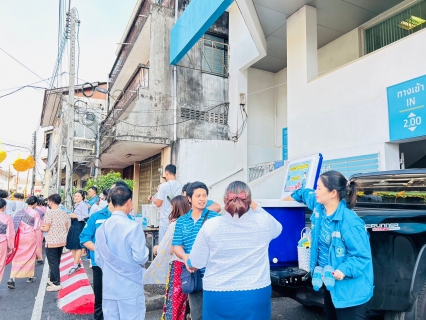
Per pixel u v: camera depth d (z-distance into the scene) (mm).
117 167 19359
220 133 12711
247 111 12852
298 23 9117
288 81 9539
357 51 9727
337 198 2367
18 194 8453
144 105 11609
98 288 3693
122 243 2662
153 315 4301
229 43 13156
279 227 2277
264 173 11609
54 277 5559
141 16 13602
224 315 2006
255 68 13219
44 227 5504
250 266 2062
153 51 12055
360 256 2162
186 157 11602
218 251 2049
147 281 3326
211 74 12938
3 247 5367
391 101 6742
